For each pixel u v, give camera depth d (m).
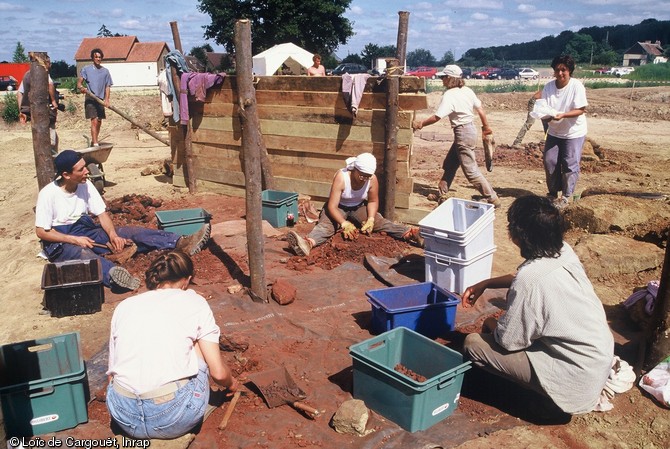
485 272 5.83
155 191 10.23
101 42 56.78
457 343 4.82
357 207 7.14
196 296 3.58
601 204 7.38
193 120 9.73
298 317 5.30
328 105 8.14
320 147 8.39
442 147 15.25
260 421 3.81
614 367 4.20
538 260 3.63
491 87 37.38
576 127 8.32
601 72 59.59
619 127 19.17
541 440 3.69
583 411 3.70
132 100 24.80
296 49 19.55
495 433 3.74
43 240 5.98
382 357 4.18
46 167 7.26
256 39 41.28
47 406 3.56
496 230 7.89
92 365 4.43
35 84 6.98
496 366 3.82
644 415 3.94
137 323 3.38
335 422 3.69
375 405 3.87
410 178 7.74
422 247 6.84
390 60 7.56
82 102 24.36
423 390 3.56
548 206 3.63
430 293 5.23
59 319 5.38
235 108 9.13
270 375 4.25
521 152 13.62
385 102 7.61
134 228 6.67
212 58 43.53
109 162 13.31
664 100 27.69
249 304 5.50
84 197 6.18
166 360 3.33
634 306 5.20
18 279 6.52
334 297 5.74
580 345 3.57
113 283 5.81
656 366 4.21
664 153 13.81
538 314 3.55
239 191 9.60
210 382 4.25
